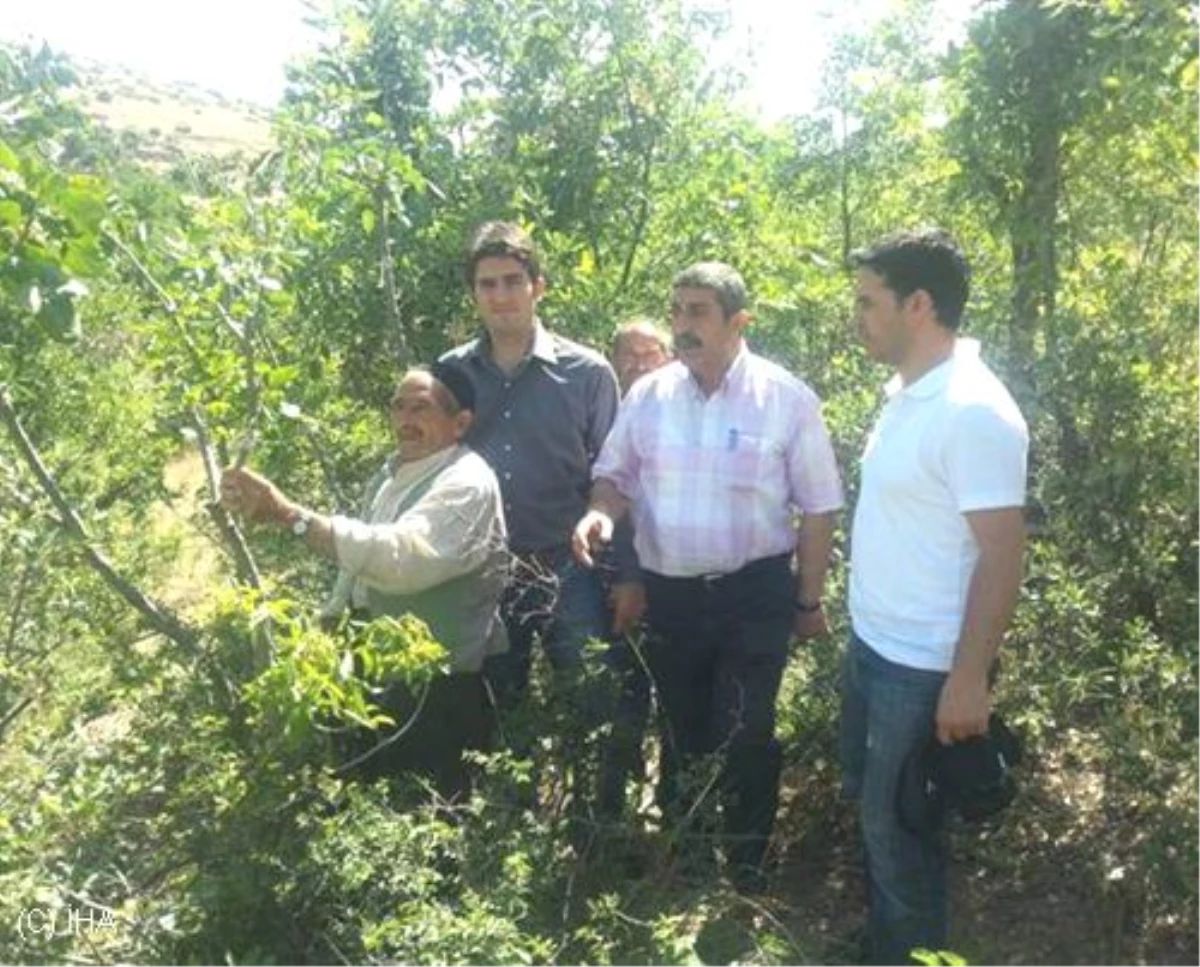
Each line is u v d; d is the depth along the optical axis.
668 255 6.20
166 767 3.34
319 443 5.01
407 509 3.57
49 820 3.21
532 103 6.14
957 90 5.12
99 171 3.44
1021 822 3.94
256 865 3.03
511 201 5.79
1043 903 3.79
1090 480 4.21
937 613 3.15
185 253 3.62
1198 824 3.35
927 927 3.34
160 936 3.02
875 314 3.16
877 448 3.24
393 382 5.75
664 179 6.24
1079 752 4.07
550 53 6.12
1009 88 4.68
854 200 6.54
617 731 3.83
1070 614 3.93
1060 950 3.60
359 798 3.13
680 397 3.96
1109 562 4.16
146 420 6.71
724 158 6.21
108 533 5.21
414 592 3.46
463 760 3.64
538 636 4.16
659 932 3.07
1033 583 4.14
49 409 6.56
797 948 3.35
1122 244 5.16
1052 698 3.91
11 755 3.81
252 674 3.33
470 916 2.90
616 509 4.06
